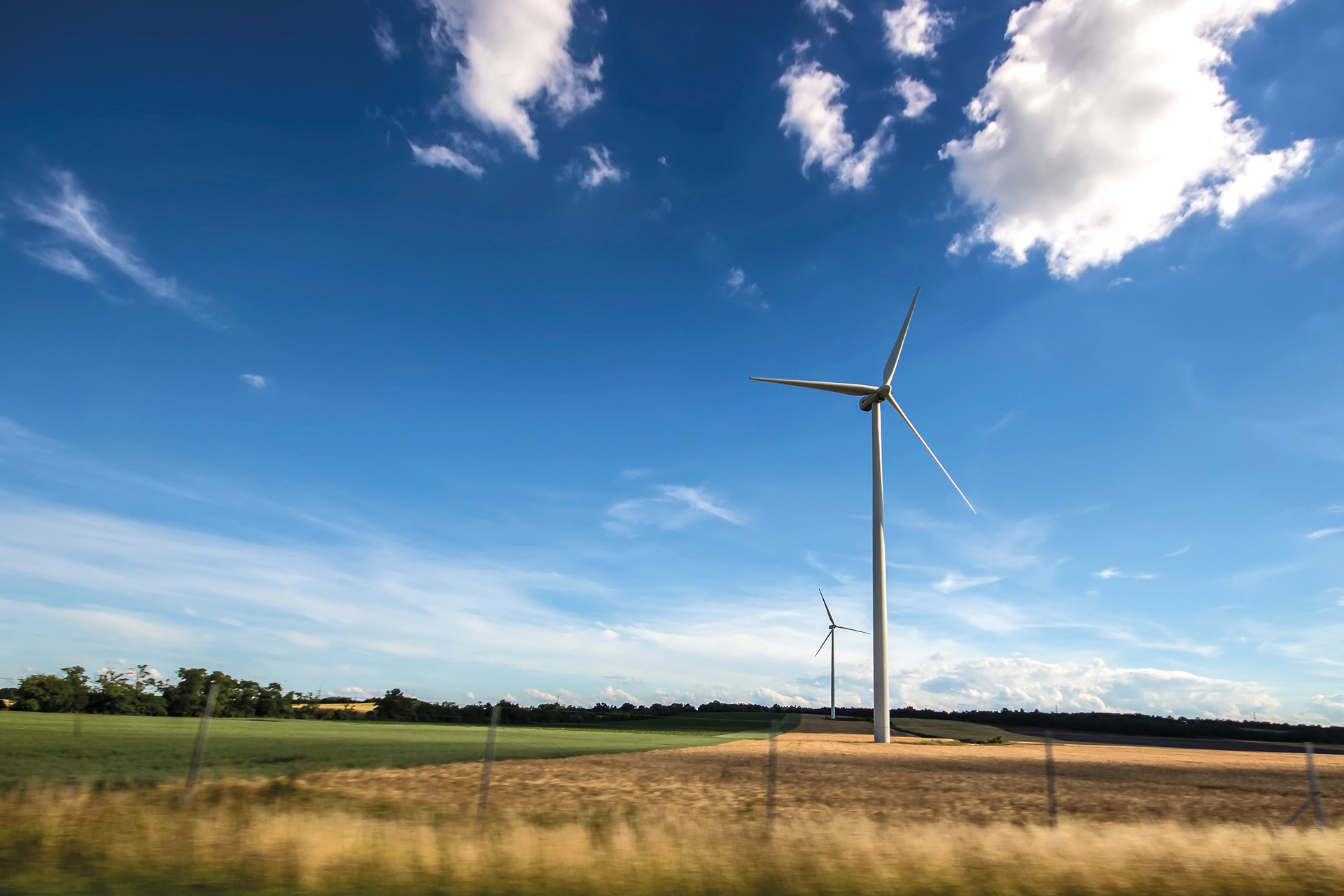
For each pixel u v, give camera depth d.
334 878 10.04
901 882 10.43
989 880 10.66
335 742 45.69
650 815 19.91
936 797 27.64
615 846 11.96
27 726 46.78
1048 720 142.88
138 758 29.41
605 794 25.77
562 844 12.04
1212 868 11.55
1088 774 41.62
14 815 13.77
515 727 99.25
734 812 21.95
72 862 10.64
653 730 101.00
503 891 9.65
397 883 9.91
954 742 81.00
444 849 11.64
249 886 9.63
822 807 23.94
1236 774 45.66
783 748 61.47
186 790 19.41
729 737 82.12
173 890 9.36
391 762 34.03
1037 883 10.55
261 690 102.25
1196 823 22.56
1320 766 55.53
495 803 22.14
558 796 24.88
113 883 9.65
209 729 55.03
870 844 12.23
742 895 9.73
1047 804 26.41
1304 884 11.00
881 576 73.56
